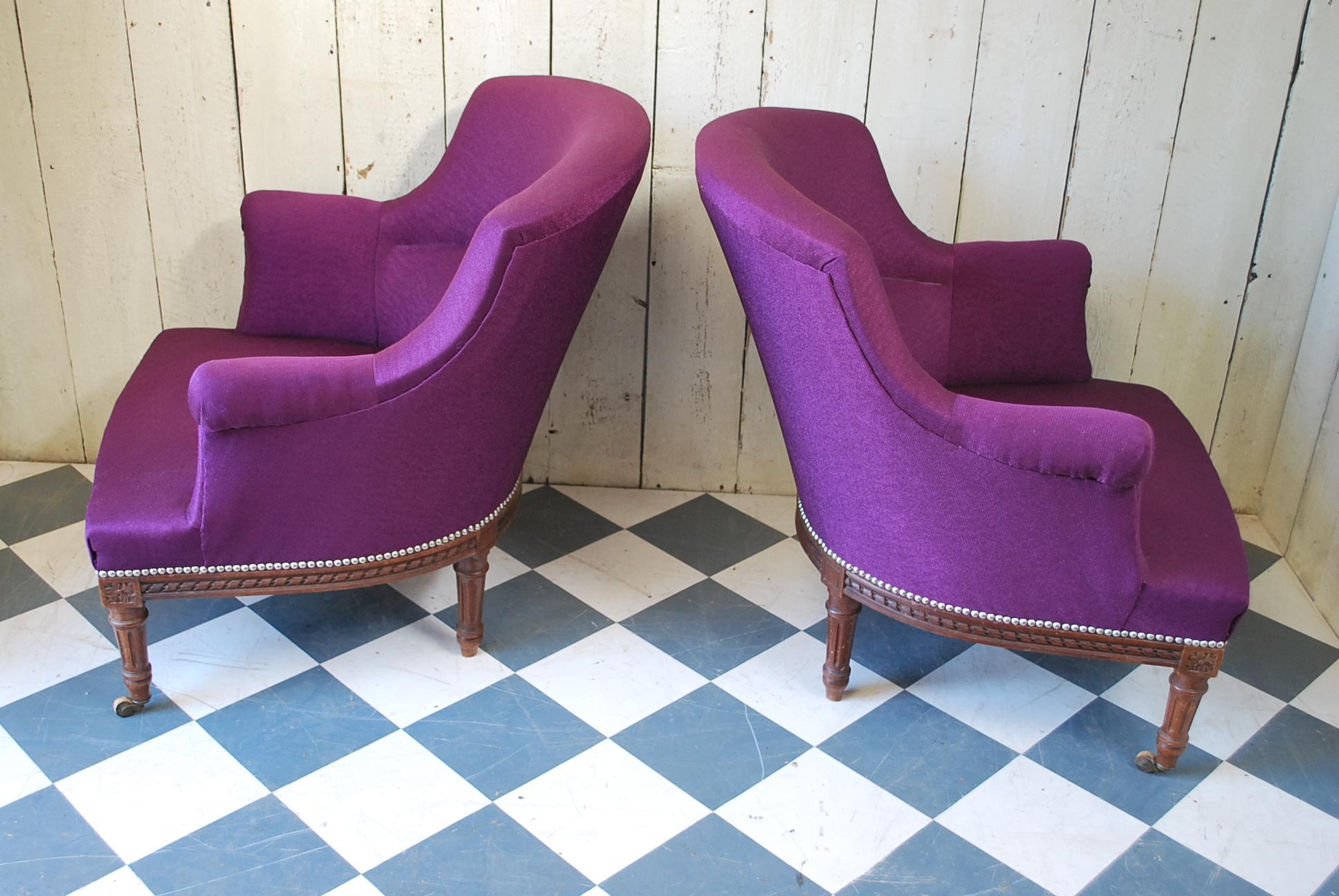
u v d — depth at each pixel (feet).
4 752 5.95
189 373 6.94
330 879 5.31
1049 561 5.63
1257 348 8.36
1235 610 5.62
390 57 7.69
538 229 5.58
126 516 5.76
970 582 5.80
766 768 6.09
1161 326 8.34
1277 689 6.88
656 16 7.55
